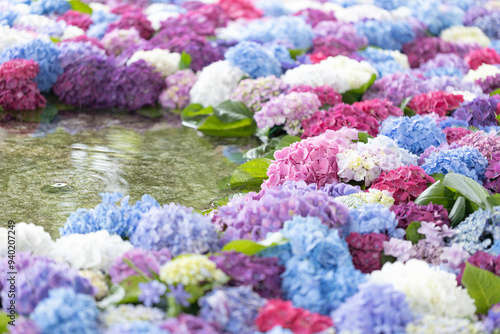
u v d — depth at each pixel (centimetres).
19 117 376
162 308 161
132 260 171
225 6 593
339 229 193
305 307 161
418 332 147
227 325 147
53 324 138
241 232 188
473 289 169
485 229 195
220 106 362
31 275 157
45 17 481
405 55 503
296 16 545
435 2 568
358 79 388
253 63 401
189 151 334
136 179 289
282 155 257
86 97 410
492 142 269
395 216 204
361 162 243
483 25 601
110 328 143
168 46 452
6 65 381
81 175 290
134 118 394
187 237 182
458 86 397
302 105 336
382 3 606
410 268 172
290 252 175
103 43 455
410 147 284
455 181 217
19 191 268
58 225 238
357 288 164
